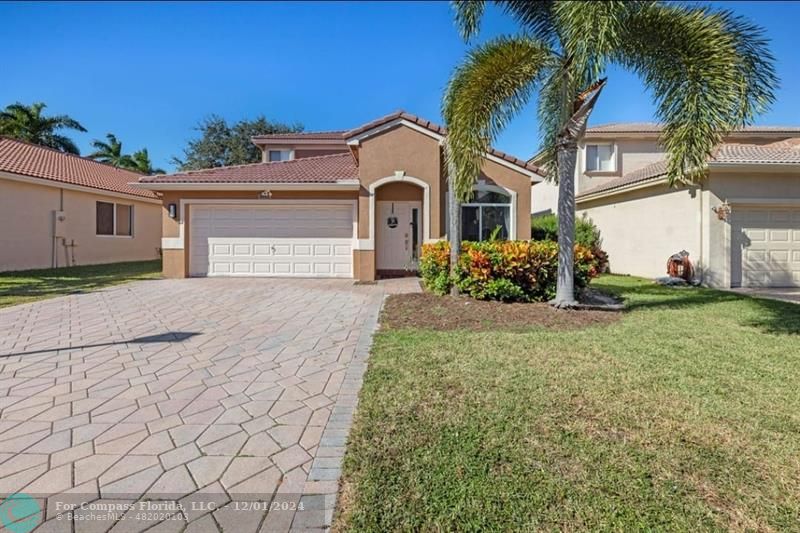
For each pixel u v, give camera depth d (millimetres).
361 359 5059
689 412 3459
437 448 2920
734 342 5621
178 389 4129
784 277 11891
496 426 3221
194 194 13336
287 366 4852
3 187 14398
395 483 2551
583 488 2471
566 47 6699
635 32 6984
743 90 6336
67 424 3377
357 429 3219
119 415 3547
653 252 14062
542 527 2186
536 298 8688
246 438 3150
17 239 14867
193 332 6457
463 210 13266
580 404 3609
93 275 13945
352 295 9898
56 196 16250
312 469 2738
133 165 35062
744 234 11875
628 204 15477
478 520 2238
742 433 3113
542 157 10430
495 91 7742
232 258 13516
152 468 2764
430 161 12688
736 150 12906
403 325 6762
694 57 6691
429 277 10031
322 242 13484
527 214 13250
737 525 2188
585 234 17547
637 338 5812
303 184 12836
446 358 4906
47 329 6594
